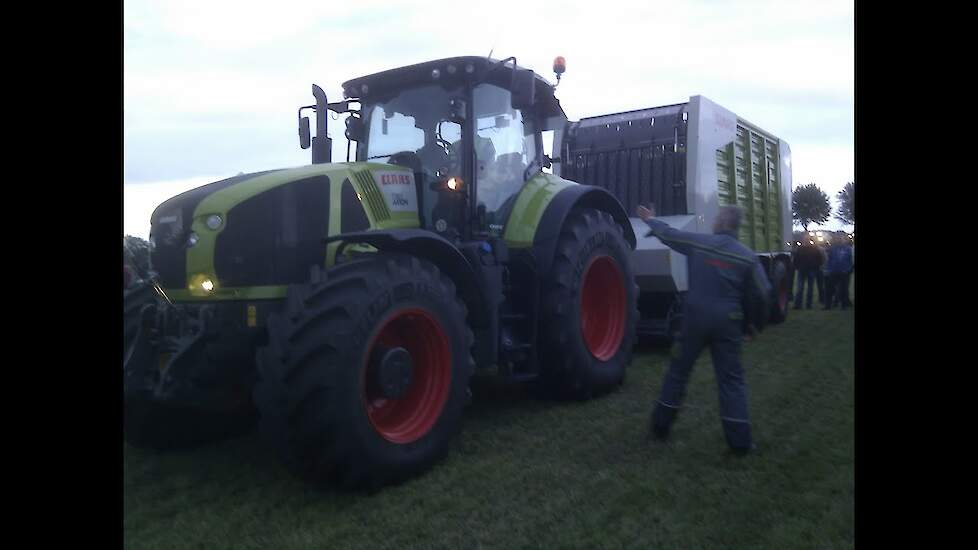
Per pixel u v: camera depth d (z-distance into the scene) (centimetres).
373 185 430
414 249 399
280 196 387
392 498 345
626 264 571
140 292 392
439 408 384
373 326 346
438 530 309
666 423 418
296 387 325
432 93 479
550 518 319
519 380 468
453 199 460
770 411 481
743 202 905
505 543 296
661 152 787
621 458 395
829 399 511
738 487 350
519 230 502
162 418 418
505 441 430
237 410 398
